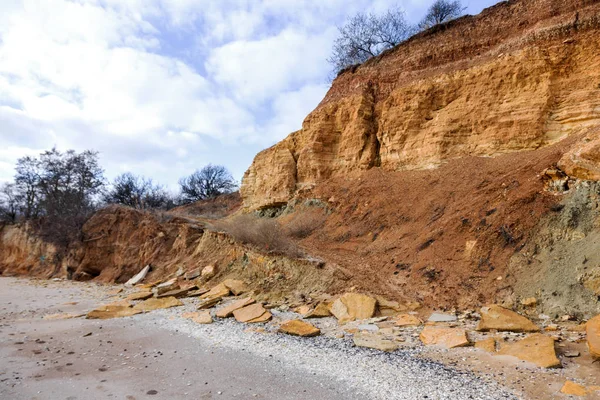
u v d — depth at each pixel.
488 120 15.76
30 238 36.28
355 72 24.44
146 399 5.64
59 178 41.84
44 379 6.69
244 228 18.31
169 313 12.52
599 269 7.94
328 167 22.58
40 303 16.75
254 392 5.74
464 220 12.01
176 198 59.19
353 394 5.47
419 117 18.50
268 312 11.12
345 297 10.91
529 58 15.23
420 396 5.22
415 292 10.71
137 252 26.86
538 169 11.87
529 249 9.73
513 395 5.08
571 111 13.74
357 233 16.22
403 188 16.91
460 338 7.33
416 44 21.28
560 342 6.76
